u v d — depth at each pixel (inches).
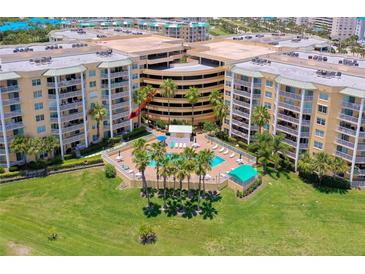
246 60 4367.6
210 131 4451.3
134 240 2679.6
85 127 3907.5
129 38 5895.7
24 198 3157.0
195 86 4549.7
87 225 2827.3
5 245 2564.0
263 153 3494.1
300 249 2600.9
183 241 2684.5
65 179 3464.6
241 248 2613.2
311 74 3791.8
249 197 3230.8
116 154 3878.0
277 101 3708.2
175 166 2923.2
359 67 3927.2
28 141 3454.7
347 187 3361.2
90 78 3895.2
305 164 3368.6
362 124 3218.5
